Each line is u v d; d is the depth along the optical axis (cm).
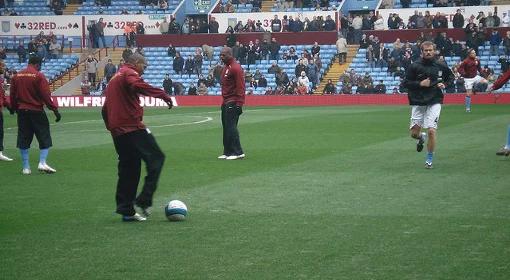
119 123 1034
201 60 4994
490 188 1297
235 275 769
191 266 806
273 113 3641
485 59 4681
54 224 1041
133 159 1050
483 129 2509
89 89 4947
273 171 1555
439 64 1548
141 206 1054
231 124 1775
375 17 5025
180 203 1055
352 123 2878
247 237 941
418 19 4903
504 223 1005
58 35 5491
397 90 4544
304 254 850
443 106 4012
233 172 1549
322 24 5094
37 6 5694
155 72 5122
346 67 4866
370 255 842
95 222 1052
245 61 4969
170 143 2191
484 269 779
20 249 893
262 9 5400
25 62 5275
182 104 4691
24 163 1580
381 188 1314
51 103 1556
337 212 1098
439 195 1232
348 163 1667
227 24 5312
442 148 1933
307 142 2158
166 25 5272
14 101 1569
